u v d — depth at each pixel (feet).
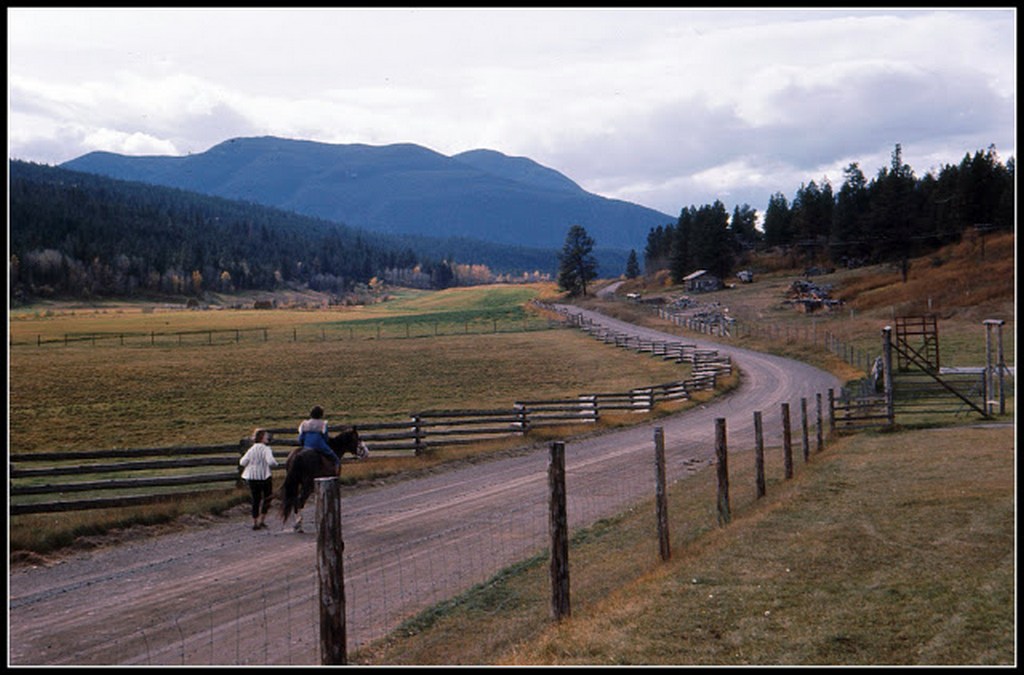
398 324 383.45
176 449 58.29
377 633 31.35
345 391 171.32
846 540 39.01
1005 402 102.83
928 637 26.81
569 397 155.12
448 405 149.07
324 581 21.99
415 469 75.15
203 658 28.63
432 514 55.83
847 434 88.02
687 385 147.33
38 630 32.19
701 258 495.82
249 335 327.06
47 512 52.24
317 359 233.76
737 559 36.73
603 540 46.32
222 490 60.39
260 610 34.65
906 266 357.82
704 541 41.19
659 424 114.01
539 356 239.09
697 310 369.50
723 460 45.62
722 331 286.66
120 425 130.00
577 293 561.84
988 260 329.93
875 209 442.50
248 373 200.75
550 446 30.48
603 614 30.27
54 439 117.80
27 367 204.74
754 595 31.71
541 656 26.50
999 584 31.09
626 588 33.65
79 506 53.11
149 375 193.26
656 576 35.04
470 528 50.93
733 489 58.85
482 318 407.64
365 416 137.49
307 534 50.01
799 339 244.22
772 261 543.39
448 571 40.55
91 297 625.82
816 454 75.00
